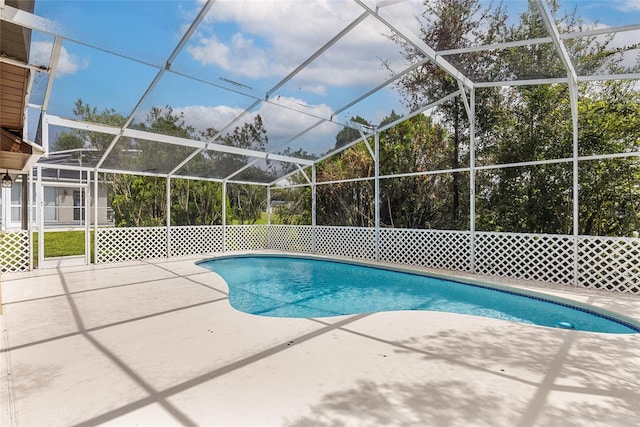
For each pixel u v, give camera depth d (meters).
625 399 2.72
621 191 7.05
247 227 13.37
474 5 6.15
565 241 7.02
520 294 6.69
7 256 8.55
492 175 9.08
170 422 2.45
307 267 10.52
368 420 2.45
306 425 2.39
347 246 11.30
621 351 3.71
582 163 7.41
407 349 3.78
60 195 12.02
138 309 5.38
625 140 7.02
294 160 11.67
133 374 3.19
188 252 11.88
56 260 10.59
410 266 9.24
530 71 6.86
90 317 4.97
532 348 3.80
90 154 8.92
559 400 2.71
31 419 2.48
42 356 3.61
